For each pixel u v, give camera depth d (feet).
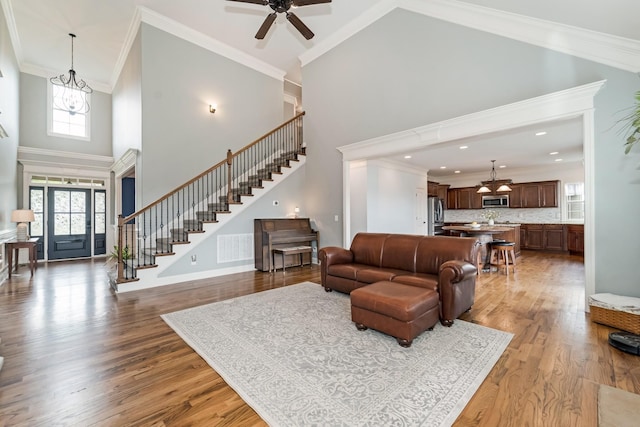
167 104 18.03
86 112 24.57
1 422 5.20
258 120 22.90
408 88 15.37
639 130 8.41
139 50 17.28
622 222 9.80
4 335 8.91
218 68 20.53
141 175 17.06
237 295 13.03
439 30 14.08
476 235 20.04
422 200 27.78
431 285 9.72
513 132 12.61
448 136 13.79
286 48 20.94
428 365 7.04
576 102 10.52
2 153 16.30
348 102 18.56
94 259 23.88
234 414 5.46
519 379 6.44
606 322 9.27
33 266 17.67
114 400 5.86
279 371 6.84
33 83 22.34
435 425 5.08
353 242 14.60
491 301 12.13
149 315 10.59
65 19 17.37
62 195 23.68
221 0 16.12
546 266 19.92
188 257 15.88
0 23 14.88
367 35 17.34
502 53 12.17
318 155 20.68
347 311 10.86
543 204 27.53
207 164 20.01
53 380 6.54
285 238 18.60
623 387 6.07
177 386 6.33
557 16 10.27
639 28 8.72
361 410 5.46
